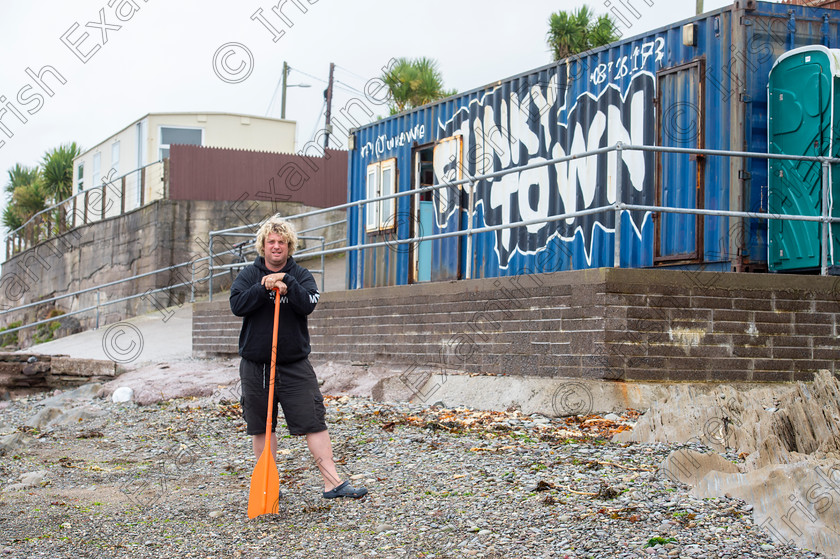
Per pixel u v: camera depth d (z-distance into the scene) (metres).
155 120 25.38
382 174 13.48
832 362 7.70
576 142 10.00
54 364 12.80
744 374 7.52
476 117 11.58
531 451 5.93
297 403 4.89
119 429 8.53
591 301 7.49
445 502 4.71
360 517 4.53
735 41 8.27
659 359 7.37
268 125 26.31
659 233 8.85
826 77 7.93
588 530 4.07
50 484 5.76
